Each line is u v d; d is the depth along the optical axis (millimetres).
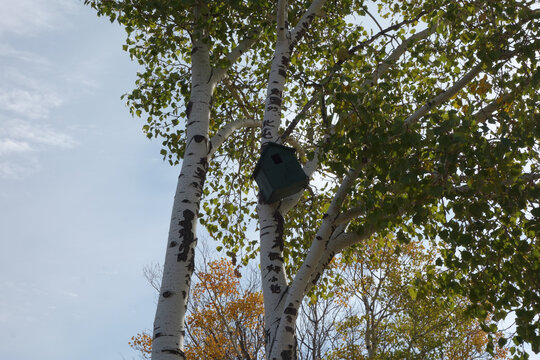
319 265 4785
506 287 4762
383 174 4352
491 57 4887
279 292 4711
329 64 7812
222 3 6672
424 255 14648
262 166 4969
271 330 4547
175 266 4688
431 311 14336
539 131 4336
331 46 7203
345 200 4957
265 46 8281
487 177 4215
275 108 5680
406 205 4371
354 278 14938
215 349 14070
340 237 4883
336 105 4551
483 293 4750
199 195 5254
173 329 4371
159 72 8203
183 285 4617
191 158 5461
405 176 4086
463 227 4605
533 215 4316
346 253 8102
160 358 4219
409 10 7848
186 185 5238
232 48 7305
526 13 5184
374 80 5996
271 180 4844
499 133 4562
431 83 7285
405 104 6133
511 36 5121
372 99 4512
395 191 4352
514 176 4262
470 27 5746
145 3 6648
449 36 5926
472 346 16219
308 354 12555
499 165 4188
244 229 8336
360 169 4574
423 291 5148
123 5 6785
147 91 8430
